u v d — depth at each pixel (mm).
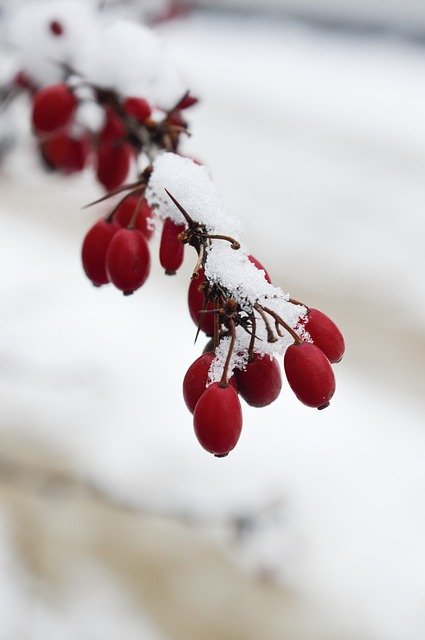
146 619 597
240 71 2078
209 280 222
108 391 769
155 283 1021
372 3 2312
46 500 662
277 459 761
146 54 282
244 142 1701
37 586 587
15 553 610
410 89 2061
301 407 852
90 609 586
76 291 884
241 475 729
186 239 227
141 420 777
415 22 2289
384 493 739
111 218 246
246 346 224
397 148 1774
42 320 574
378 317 1095
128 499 444
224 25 2318
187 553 659
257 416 825
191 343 883
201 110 1840
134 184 241
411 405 890
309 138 1777
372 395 900
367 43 2303
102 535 658
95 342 800
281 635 600
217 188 234
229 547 662
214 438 217
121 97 282
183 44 2182
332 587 638
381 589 646
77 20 308
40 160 329
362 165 1666
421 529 695
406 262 1269
